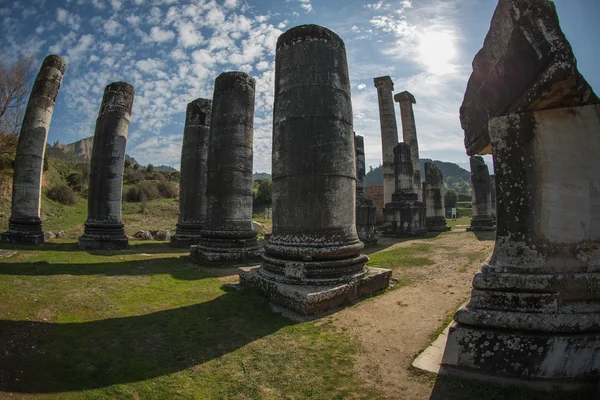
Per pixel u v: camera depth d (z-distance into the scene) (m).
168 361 4.46
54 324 5.27
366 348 4.93
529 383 3.59
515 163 4.29
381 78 26.50
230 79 11.98
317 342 5.12
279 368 4.38
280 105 7.85
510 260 4.19
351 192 7.71
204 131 16.64
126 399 3.61
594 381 3.47
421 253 12.96
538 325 3.77
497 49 4.43
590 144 4.06
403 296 7.47
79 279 8.04
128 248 14.16
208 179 11.98
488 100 4.72
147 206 30.41
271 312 6.40
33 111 14.98
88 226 13.89
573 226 4.03
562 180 4.09
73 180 34.25
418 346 4.96
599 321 3.71
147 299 6.91
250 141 12.17
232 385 3.99
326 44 7.77
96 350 4.57
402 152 21.25
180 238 15.34
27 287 6.98
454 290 7.87
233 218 11.57
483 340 3.93
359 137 21.69
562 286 3.88
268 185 43.22
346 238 7.42
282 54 8.03
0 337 4.58
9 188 21.80
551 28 3.73
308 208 7.25
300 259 7.18
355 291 7.20
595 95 3.96
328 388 3.94
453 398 3.55
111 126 14.41
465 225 29.55
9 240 13.70
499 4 4.30
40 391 3.59
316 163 7.29
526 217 4.19
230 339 5.19
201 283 8.45
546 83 3.73
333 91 7.62
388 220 20.88
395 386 3.91
